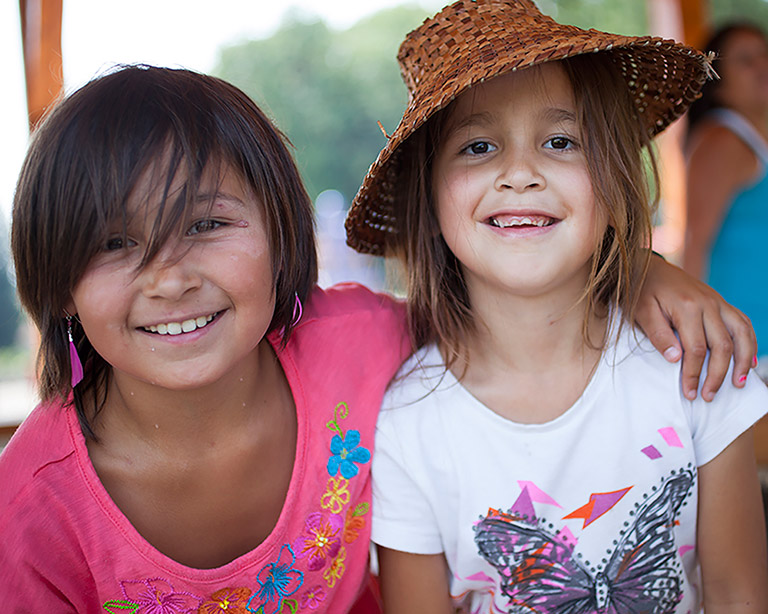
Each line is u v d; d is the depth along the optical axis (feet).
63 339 3.28
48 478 3.30
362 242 4.36
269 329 3.69
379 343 3.99
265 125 3.42
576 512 3.72
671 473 3.70
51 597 3.40
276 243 3.38
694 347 3.65
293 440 3.73
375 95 30.25
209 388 3.36
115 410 3.49
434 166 3.83
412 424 3.81
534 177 3.47
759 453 6.05
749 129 7.87
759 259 7.94
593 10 22.66
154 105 3.02
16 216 3.13
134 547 3.41
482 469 3.74
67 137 2.97
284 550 3.62
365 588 4.33
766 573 3.90
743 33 8.04
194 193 2.99
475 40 3.63
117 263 2.99
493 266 3.61
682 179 8.46
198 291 3.06
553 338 3.77
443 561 3.94
